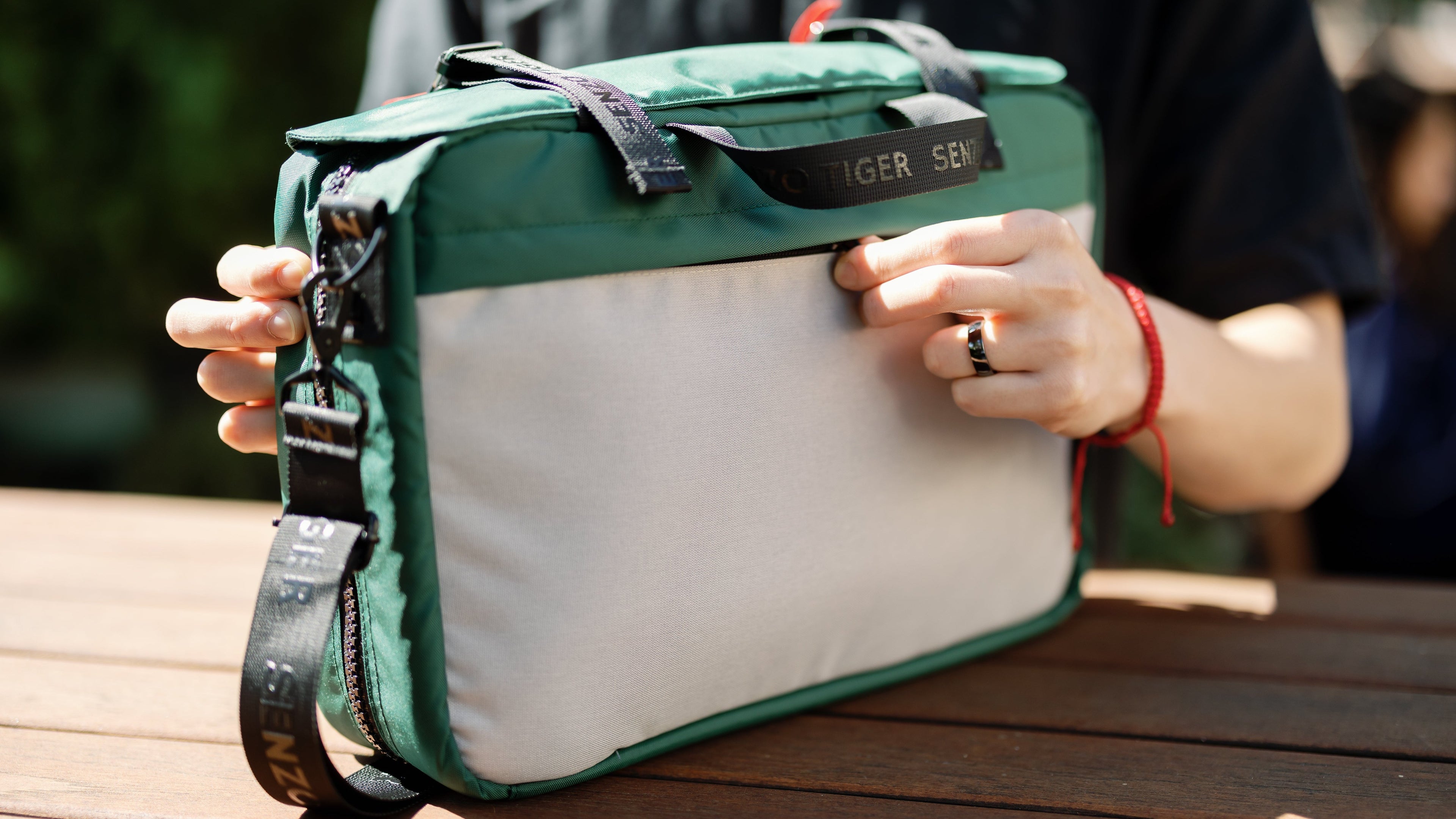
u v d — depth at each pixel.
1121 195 0.99
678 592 0.58
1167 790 0.60
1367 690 0.74
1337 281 0.91
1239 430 0.82
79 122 2.57
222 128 2.58
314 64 2.63
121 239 2.67
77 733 0.68
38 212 2.65
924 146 0.62
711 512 0.59
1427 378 1.50
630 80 0.60
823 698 0.69
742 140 0.60
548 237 0.52
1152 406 0.72
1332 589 0.98
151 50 2.50
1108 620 0.89
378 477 0.52
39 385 3.01
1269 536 1.63
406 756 0.57
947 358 0.65
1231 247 0.93
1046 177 0.77
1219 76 0.94
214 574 1.02
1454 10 2.76
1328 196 0.92
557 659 0.55
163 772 0.62
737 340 0.59
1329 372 0.89
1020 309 0.62
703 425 0.58
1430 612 0.91
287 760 0.51
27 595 0.95
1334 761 0.63
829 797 0.59
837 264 0.64
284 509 0.58
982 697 0.73
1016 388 0.64
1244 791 0.59
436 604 0.53
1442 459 1.50
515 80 0.58
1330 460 0.95
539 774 0.57
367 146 0.53
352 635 0.57
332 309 0.51
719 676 0.62
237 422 0.64
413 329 0.50
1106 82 0.96
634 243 0.55
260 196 2.68
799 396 0.62
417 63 1.03
